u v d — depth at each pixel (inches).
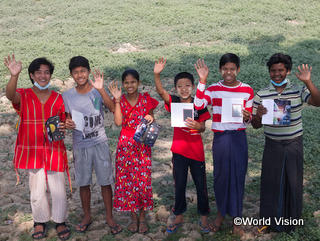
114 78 422.0
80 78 171.0
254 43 551.2
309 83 160.7
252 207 205.6
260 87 383.9
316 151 259.1
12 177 244.1
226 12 697.0
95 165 179.6
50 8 770.2
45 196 176.9
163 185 233.0
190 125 167.3
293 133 169.0
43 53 505.7
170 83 403.9
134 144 177.5
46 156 171.5
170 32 602.2
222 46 517.0
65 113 177.0
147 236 182.5
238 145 169.2
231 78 166.6
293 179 170.7
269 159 173.0
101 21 658.2
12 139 300.8
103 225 192.2
